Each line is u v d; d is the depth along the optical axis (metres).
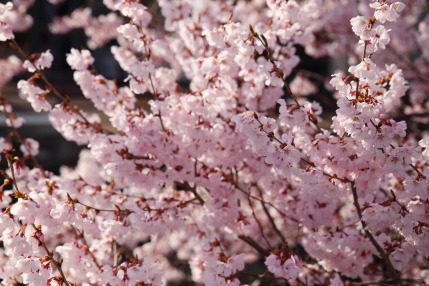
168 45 4.78
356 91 2.55
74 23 9.66
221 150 3.75
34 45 15.80
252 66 3.31
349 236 3.49
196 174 3.78
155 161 3.67
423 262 4.70
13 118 4.32
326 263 3.86
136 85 3.53
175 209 3.72
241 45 2.94
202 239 4.38
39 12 15.64
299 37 4.29
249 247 5.34
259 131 2.58
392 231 4.04
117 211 3.32
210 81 3.49
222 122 3.63
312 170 2.85
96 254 3.70
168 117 3.55
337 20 7.57
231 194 3.81
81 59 3.86
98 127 3.91
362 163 2.87
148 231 3.50
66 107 3.81
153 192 4.60
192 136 3.50
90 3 11.80
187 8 4.45
